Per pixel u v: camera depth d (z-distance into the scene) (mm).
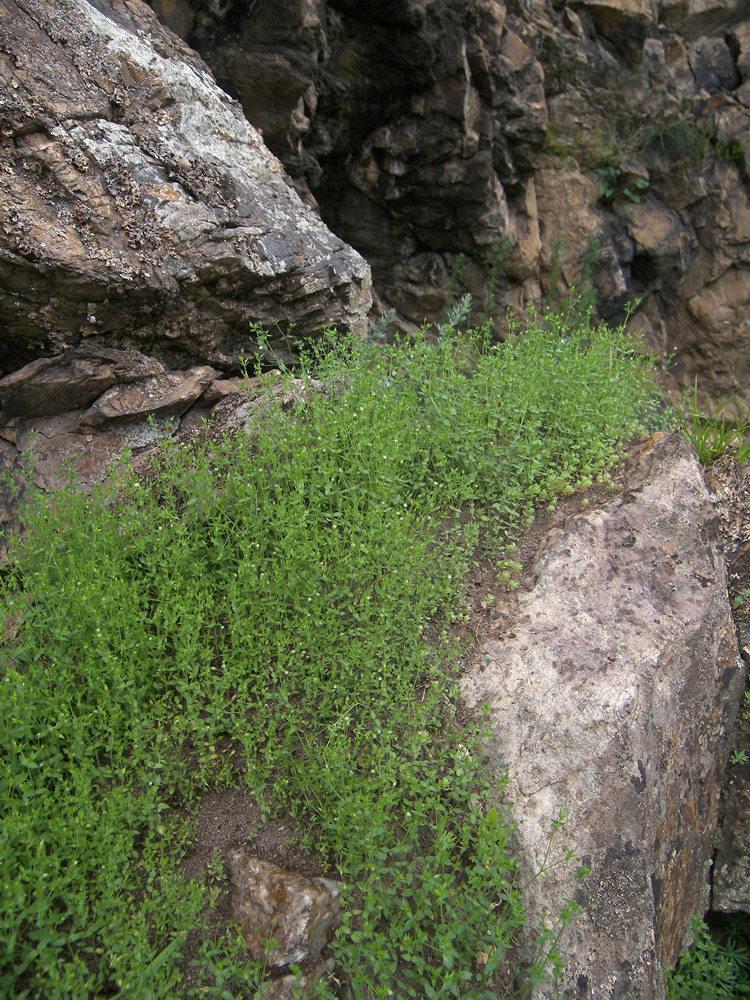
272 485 941
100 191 978
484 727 806
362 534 906
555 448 1088
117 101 1034
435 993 633
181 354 1117
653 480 1023
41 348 1017
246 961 664
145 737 750
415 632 859
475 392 1121
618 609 896
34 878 644
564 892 728
